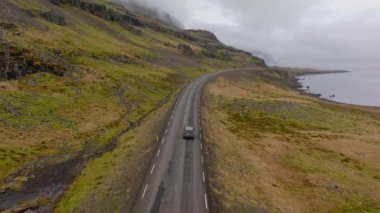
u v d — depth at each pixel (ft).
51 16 509.35
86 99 272.10
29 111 216.13
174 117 252.01
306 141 232.32
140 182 131.54
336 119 317.22
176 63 638.12
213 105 329.52
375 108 540.93
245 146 207.21
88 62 377.91
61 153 177.06
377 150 223.10
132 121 249.75
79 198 125.90
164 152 168.66
